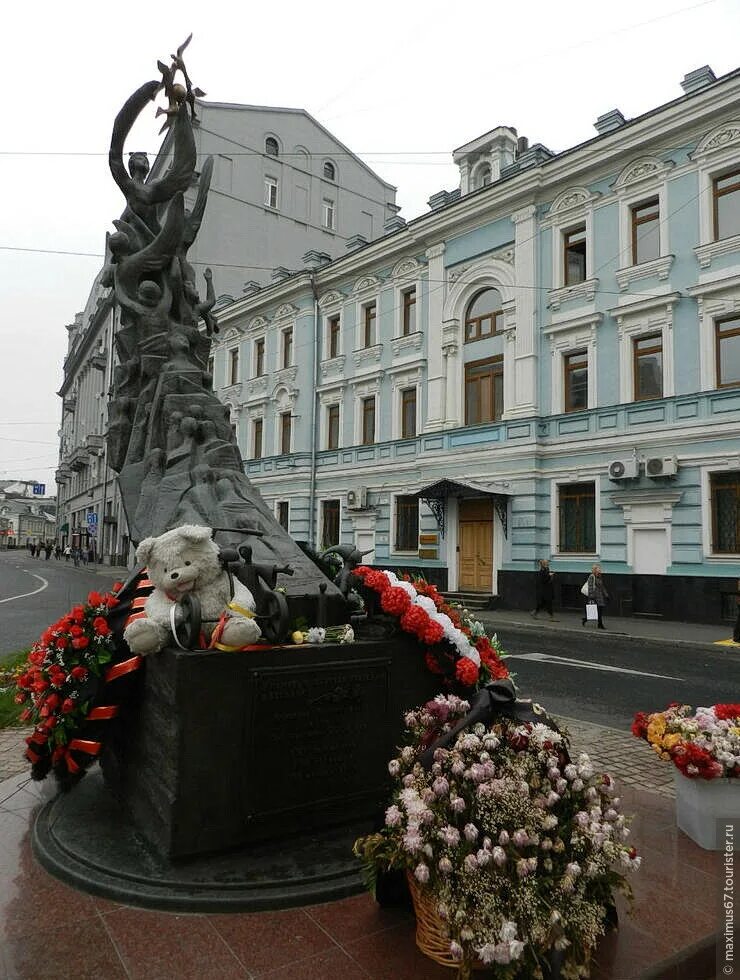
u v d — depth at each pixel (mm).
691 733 3486
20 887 2764
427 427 19125
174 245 6832
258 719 2941
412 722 2832
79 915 2553
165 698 2910
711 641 11531
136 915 2555
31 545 56000
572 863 2154
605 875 2283
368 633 3570
